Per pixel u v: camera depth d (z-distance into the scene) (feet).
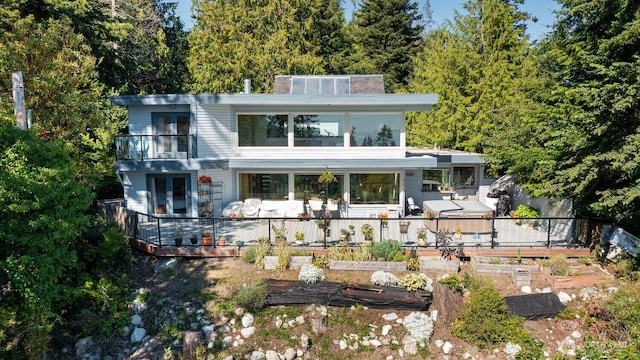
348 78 69.15
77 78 52.24
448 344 33.78
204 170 61.21
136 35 100.99
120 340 34.17
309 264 42.80
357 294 37.37
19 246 28.53
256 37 107.55
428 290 38.63
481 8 103.96
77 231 32.86
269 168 63.52
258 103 58.80
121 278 41.42
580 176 42.96
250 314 36.35
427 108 62.54
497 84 97.91
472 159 69.21
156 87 116.78
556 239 51.44
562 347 33.65
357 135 62.13
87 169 53.11
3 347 28.89
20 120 35.68
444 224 54.75
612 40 43.93
